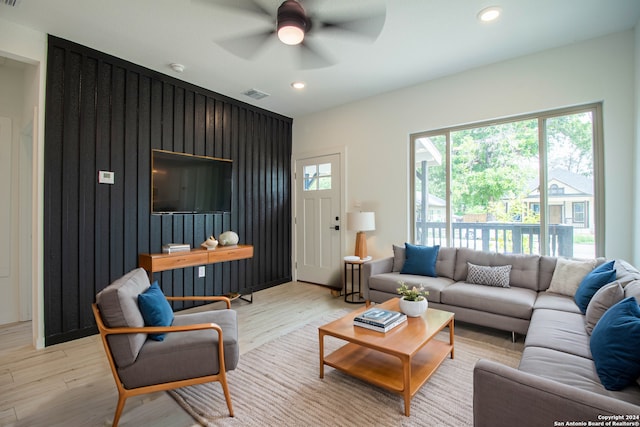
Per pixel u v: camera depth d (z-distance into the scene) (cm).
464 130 368
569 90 297
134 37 274
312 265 500
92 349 265
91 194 295
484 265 321
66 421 176
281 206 507
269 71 344
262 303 395
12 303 334
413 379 190
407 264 355
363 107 438
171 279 361
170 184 355
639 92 256
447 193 379
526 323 252
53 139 272
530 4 234
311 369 229
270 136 489
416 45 293
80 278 288
